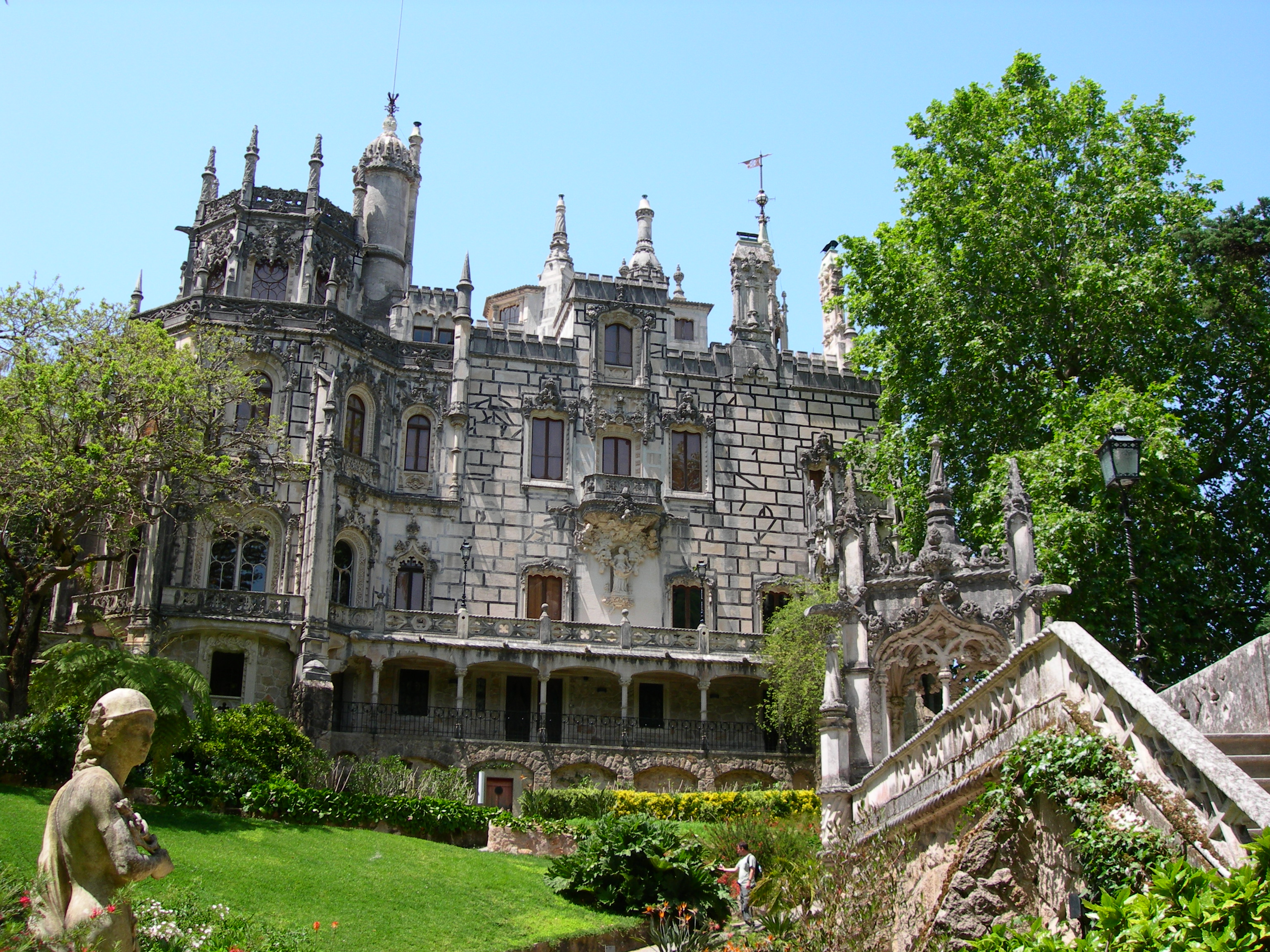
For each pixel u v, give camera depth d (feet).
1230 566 123.95
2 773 91.56
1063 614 112.47
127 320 136.67
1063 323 134.41
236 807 97.76
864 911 57.16
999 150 143.02
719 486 187.32
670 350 192.65
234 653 153.28
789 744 171.94
